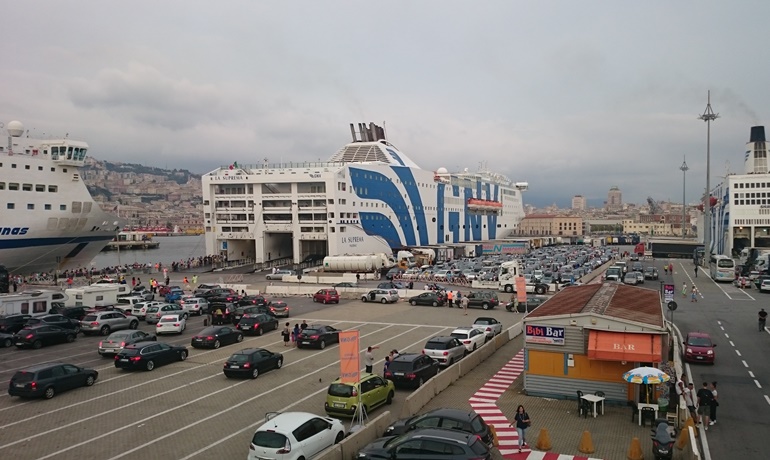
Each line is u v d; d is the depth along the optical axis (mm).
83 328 41438
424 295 57406
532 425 21297
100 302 52969
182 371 30562
